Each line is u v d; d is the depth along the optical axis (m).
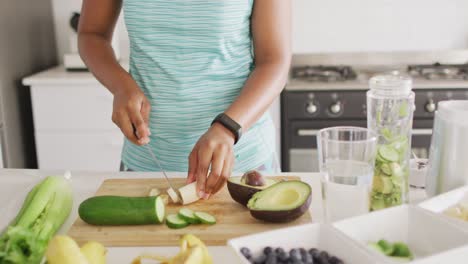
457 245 0.77
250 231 0.94
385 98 0.93
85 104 2.49
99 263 0.74
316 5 2.85
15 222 0.91
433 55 2.90
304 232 0.78
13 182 1.19
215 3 1.18
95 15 1.32
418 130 2.53
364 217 0.81
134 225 0.96
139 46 1.26
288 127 2.58
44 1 2.85
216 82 1.26
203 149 1.00
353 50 2.91
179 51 1.23
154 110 1.29
